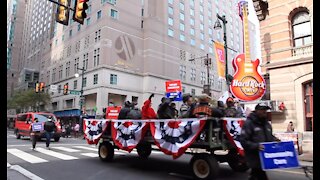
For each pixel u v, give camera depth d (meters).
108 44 44.56
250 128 4.61
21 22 96.81
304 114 14.34
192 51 61.12
